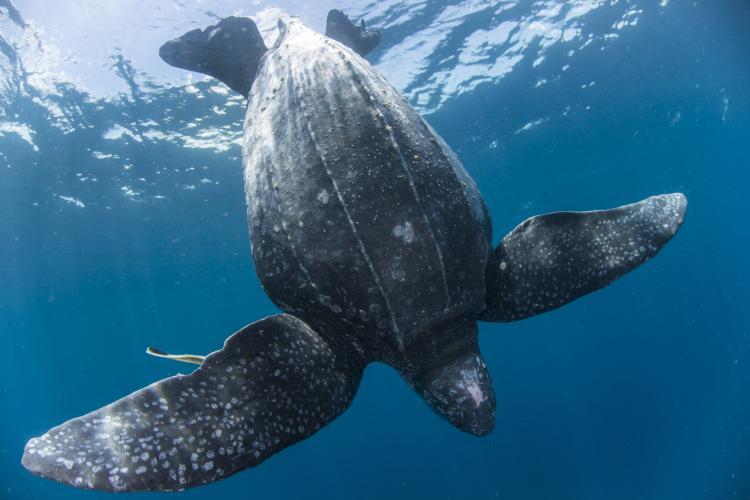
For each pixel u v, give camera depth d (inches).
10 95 451.8
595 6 503.8
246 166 142.0
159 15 391.2
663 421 1111.6
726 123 1026.7
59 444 94.9
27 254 784.3
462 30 484.4
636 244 131.2
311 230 114.6
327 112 124.4
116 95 468.4
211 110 507.2
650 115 840.9
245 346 114.3
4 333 1309.1
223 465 99.7
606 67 627.8
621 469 975.6
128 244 828.0
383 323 113.0
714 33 617.9
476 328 129.1
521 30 511.5
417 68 523.8
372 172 114.3
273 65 157.8
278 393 111.0
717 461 856.9
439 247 113.9
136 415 101.3
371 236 110.8
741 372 1232.8
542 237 137.7
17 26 386.9
